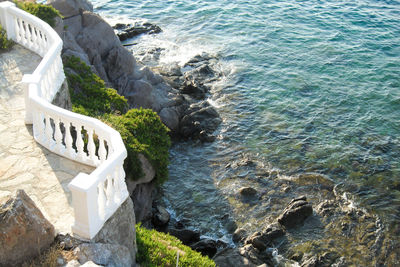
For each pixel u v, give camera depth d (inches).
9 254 386.6
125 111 963.3
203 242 821.9
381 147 1080.2
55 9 1082.1
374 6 1920.5
